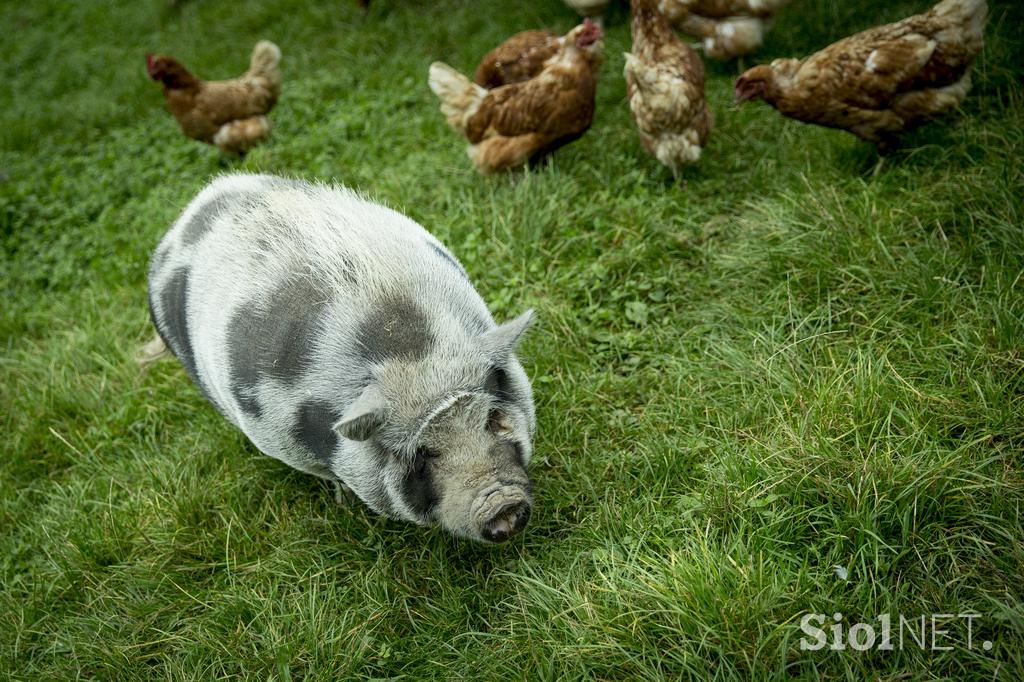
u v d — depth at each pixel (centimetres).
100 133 358
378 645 173
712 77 266
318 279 172
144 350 222
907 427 175
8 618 188
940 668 154
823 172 224
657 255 220
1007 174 202
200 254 184
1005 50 230
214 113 291
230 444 206
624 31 299
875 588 161
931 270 193
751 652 157
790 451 175
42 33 463
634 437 191
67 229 296
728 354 195
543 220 229
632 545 173
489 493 160
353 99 315
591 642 164
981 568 161
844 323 195
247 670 173
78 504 204
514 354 178
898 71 208
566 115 235
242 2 424
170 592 187
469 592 178
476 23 333
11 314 258
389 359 165
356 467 169
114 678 177
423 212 245
